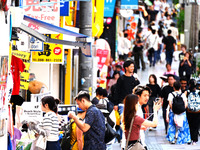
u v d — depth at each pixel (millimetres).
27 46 26281
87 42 23391
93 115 18953
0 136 14516
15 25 16844
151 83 35281
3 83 14766
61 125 23344
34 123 19859
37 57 30312
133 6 54719
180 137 32281
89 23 29078
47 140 19891
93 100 26500
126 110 18625
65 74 41156
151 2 87562
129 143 18594
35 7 25438
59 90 40469
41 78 35000
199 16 81375
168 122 34094
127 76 30062
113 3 50969
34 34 19562
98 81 43625
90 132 18953
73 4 38375
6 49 15133
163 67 67000
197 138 32531
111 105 26609
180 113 31719
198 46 78375
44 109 20250
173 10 105062
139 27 75250
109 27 62781
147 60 72438
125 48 60688
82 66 29172
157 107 18891
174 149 30312
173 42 64250
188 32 81812
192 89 32469
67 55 41188
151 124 18609
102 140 19125
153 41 66625
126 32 62781
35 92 28516
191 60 58625
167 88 35250
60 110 25562
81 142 20266
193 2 60812
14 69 21562
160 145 31438
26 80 25438
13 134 17125
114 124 24797
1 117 14547
